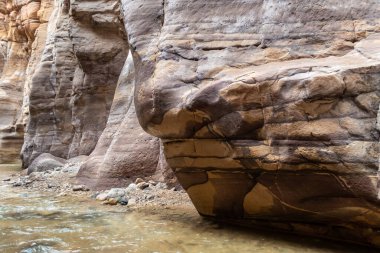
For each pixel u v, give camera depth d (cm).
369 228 399
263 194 453
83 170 969
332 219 419
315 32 478
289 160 405
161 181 822
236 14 521
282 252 397
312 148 392
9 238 458
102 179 862
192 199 544
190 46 513
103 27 1326
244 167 450
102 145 1002
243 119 427
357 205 385
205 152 473
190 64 500
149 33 580
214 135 455
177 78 488
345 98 385
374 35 458
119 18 1287
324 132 387
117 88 1084
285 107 407
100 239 451
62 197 789
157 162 851
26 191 902
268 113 417
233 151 446
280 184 429
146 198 719
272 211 463
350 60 424
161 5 594
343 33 469
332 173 388
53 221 554
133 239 450
